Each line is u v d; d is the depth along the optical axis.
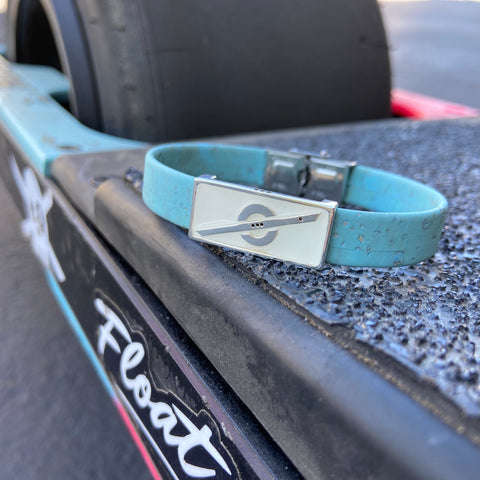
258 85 0.25
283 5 0.25
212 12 0.22
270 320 0.09
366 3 0.28
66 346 0.22
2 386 0.20
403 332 0.08
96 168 0.17
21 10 0.29
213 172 0.15
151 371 0.12
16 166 0.23
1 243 0.29
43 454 0.17
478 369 0.07
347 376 0.07
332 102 0.28
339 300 0.09
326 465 0.07
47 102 0.24
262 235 0.10
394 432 0.06
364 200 0.15
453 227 0.14
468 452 0.06
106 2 0.20
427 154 0.22
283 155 0.15
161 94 0.22
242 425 0.09
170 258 0.11
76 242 0.16
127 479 0.17
